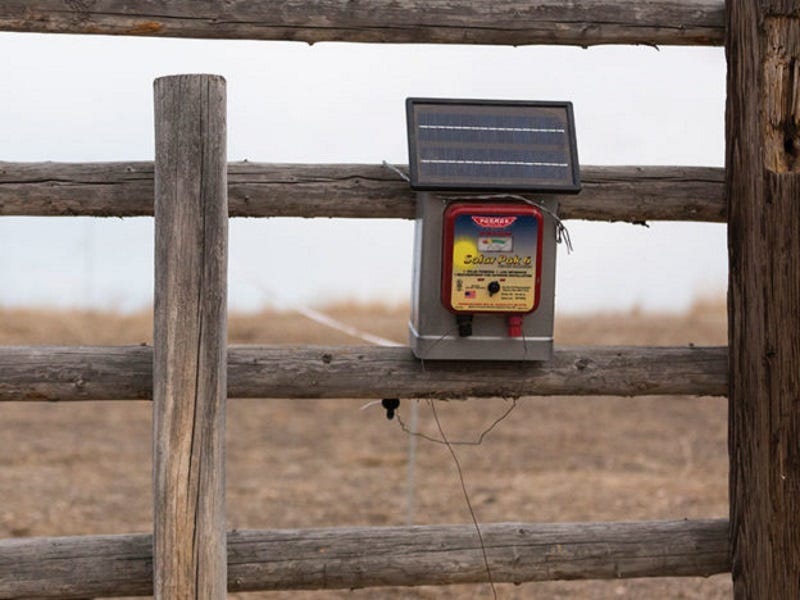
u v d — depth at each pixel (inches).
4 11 159.3
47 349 163.3
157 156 154.7
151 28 162.4
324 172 167.5
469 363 170.7
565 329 674.2
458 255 161.6
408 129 163.5
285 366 167.3
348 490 355.6
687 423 474.9
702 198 175.3
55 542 162.6
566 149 165.0
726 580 266.2
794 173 167.8
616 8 170.7
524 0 169.2
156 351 154.6
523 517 319.3
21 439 440.8
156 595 154.3
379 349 170.4
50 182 162.1
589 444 434.9
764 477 169.2
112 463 400.5
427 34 167.3
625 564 173.0
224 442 155.9
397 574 168.4
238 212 166.1
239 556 165.3
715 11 173.3
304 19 164.7
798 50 168.2
